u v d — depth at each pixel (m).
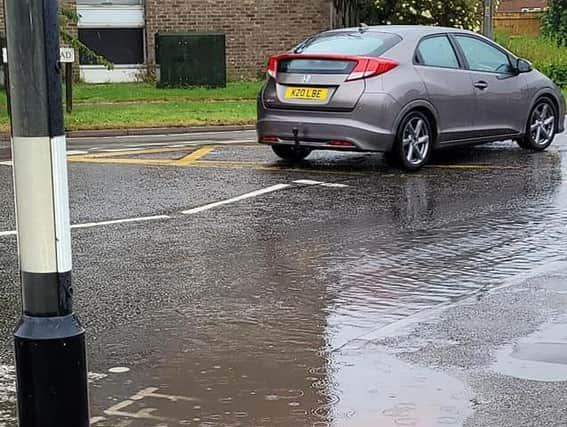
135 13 26.97
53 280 4.74
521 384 6.30
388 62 13.09
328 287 8.44
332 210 11.09
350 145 12.95
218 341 7.29
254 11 27.45
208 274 8.81
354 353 6.95
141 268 8.98
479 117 14.05
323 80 13.05
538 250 9.41
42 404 4.79
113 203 11.44
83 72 26.77
